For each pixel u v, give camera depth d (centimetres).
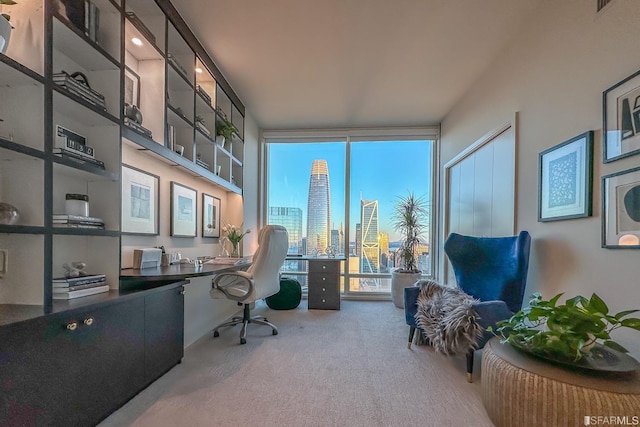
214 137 294
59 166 142
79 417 130
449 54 267
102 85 175
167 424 143
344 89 336
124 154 200
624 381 114
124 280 174
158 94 214
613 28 151
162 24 211
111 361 149
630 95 142
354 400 167
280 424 146
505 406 128
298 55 271
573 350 124
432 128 436
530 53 220
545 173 201
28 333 109
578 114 174
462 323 184
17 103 131
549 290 198
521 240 210
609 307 152
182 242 276
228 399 166
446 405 163
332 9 213
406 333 283
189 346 248
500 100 263
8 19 121
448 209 398
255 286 259
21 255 129
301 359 221
